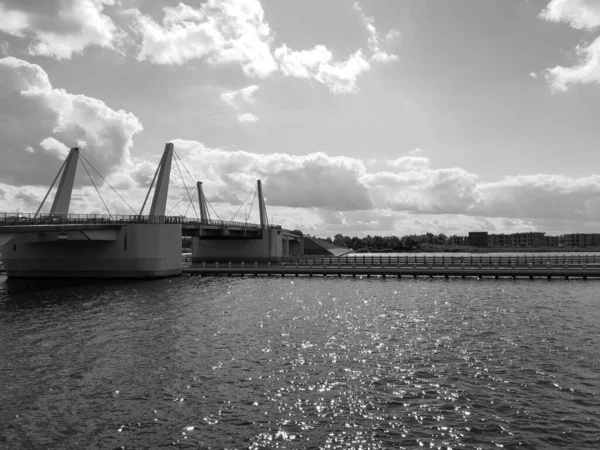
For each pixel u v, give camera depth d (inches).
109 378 850.1
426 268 2992.1
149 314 1531.7
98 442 601.9
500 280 2731.3
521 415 680.4
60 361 961.5
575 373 869.8
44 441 603.8
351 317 1473.9
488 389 786.8
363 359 971.3
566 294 2033.7
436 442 598.9
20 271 2989.7
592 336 1176.8
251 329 1282.0
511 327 1300.4
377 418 672.4
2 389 794.2
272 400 741.3
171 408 710.5
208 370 896.9
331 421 663.1
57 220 2492.6
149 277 2906.0
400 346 1082.1
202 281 2746.1
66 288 2342.5
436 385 807.7
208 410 702.5
